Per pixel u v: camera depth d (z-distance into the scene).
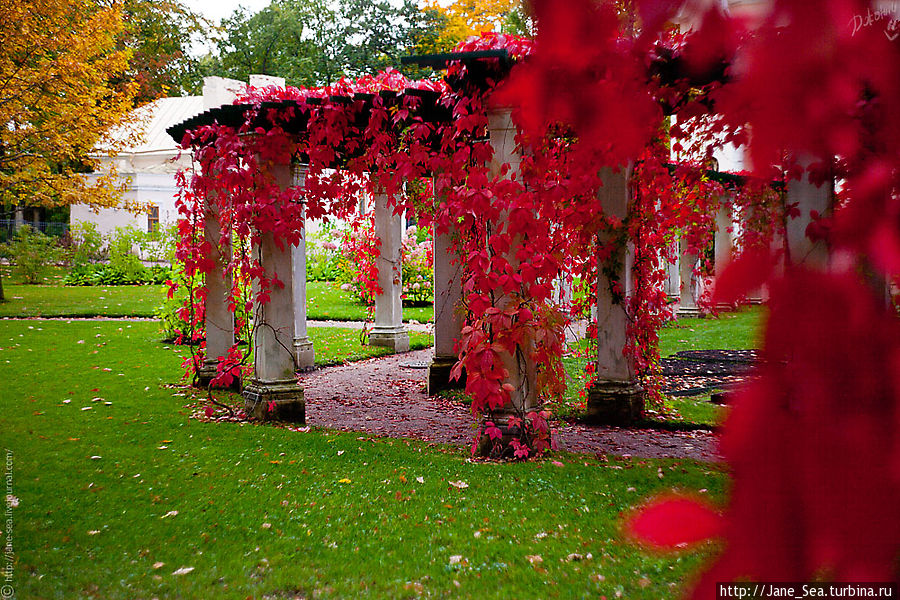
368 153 5.16
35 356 8.06
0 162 12.65
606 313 5.51
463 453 4.61
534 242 3.99
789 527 0.36
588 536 3.01
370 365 8.32
